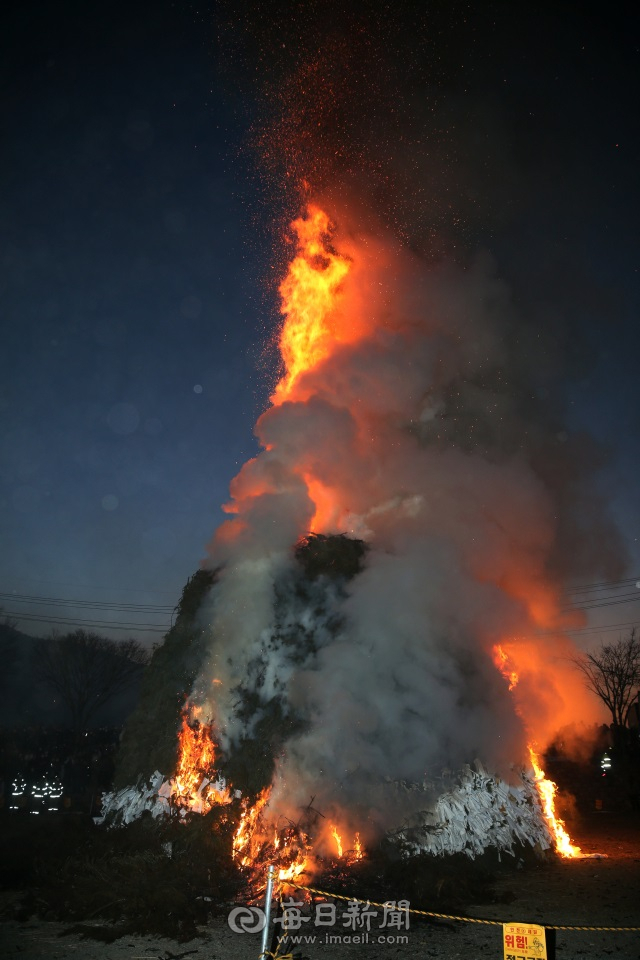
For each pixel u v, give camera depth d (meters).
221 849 10.49
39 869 10.45
